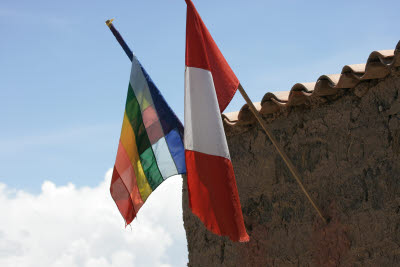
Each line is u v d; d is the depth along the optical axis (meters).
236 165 8.00
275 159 7.44
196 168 6.19
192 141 6.22
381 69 6.04
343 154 6.59
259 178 7.65
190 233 8.78
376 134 6.25
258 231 7.60
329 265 6.62
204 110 6.22
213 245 8.32
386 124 6.16
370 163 6.30
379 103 6.24
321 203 6.79
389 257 6.00
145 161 7.14
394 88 6.08
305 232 6.95
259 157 7.67
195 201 6.16
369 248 6.20
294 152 7.20
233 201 6.10
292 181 7.20
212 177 6.14
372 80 6.32
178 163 7.17
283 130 7.37
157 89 7.28
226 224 6.08
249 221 7.73
